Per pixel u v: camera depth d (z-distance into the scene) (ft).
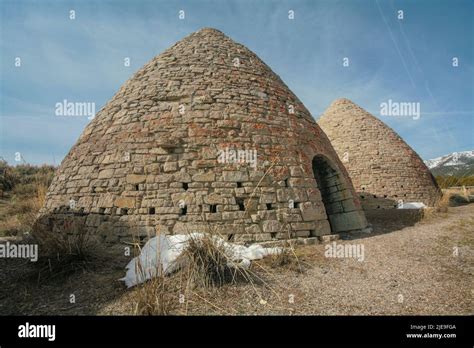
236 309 13.88
